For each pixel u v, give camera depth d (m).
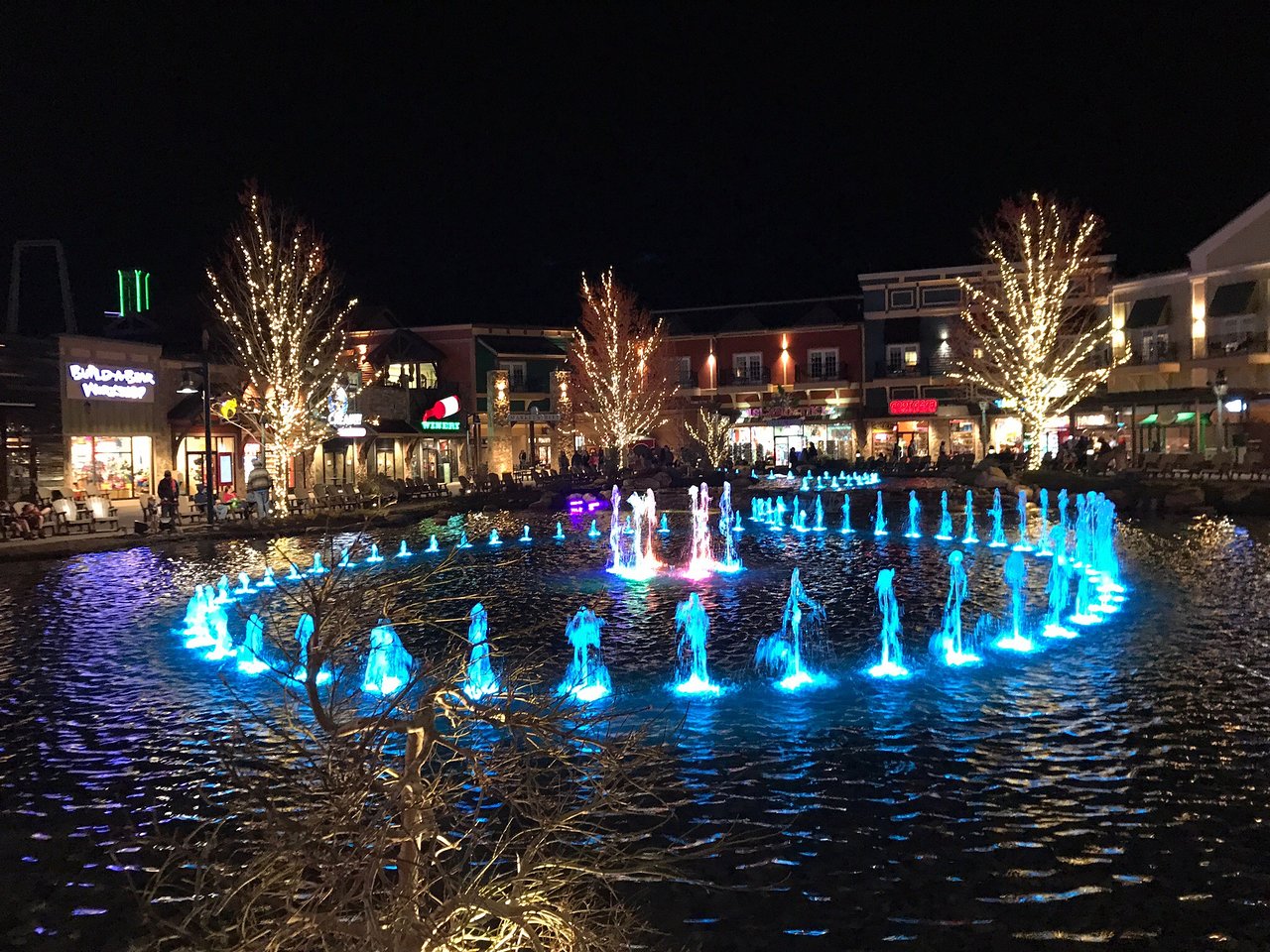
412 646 12.64
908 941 5.19
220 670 11.62
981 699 9.66
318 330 46.00
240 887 3.20
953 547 22.89
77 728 9.36
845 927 5.34
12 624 14.78
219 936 3.23
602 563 21.11
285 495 31.80
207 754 8.47
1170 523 26.30
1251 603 14.16
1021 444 53.91
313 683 3.46
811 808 6.97
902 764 7.86
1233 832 6.42
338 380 42.03
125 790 7.68
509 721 3.78
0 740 9.02
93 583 19.06
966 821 6.70
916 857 6.18
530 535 27.98
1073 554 20.78
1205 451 42.34
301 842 3.19
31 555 22.77
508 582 18.33
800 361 63.22
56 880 6.15
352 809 3.30
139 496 35.84
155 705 10.12
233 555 23.56
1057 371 46.16
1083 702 9.43
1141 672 10.46
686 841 6.41
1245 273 43.53
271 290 32.75
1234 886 5.71
